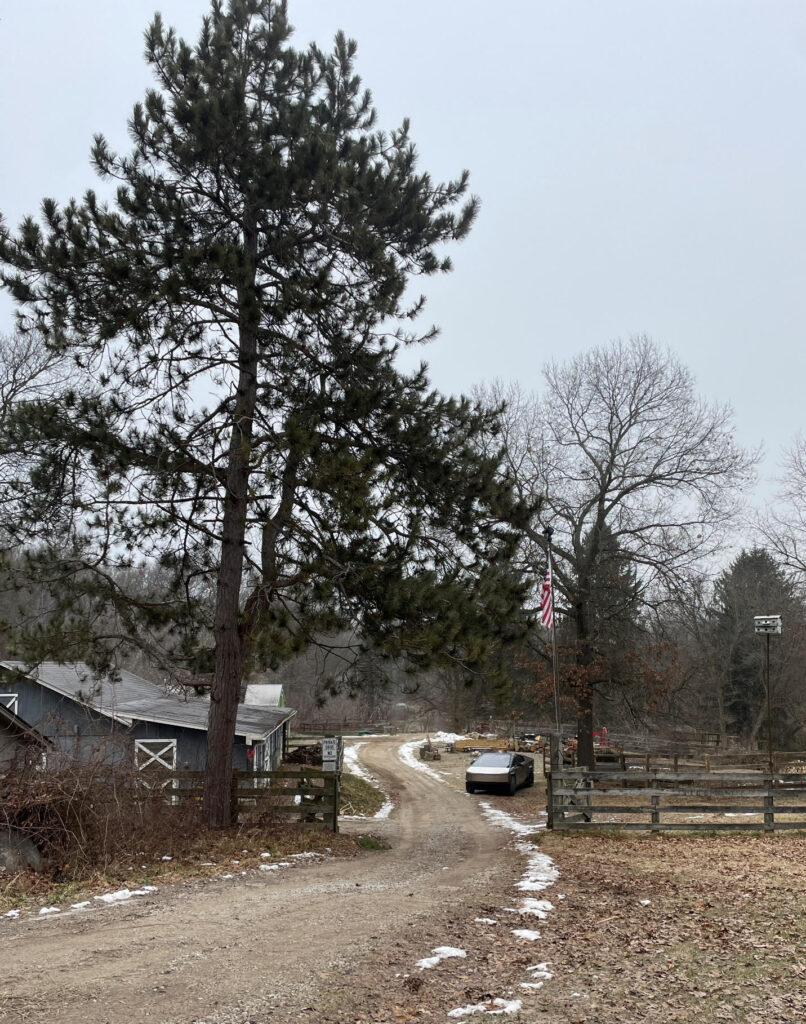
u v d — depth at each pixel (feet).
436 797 100.01
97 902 32.42
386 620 45.44
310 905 32.22
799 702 169.37
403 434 49.93
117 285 46.83
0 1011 19.79
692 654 158.81
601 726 141.90
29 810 38.58
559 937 27.78
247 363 51.65
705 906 32.17
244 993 21.58
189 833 47.55
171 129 50.16
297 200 50.21
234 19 54.54
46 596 52.65
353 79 57.47
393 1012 20.54
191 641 56.03
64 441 47.39
